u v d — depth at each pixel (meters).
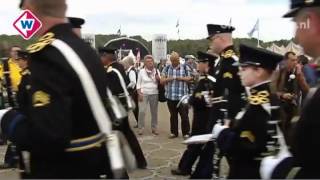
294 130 1.91
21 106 2.03
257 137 3.20
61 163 1.96
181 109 10.00
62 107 1.85
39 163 1.98
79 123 1.96
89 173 2.00
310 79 1.96
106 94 2.08
